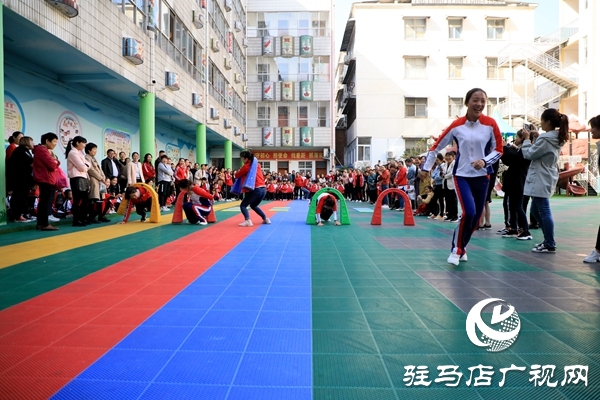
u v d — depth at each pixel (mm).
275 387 2213
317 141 34031
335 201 10125
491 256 5762
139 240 7355
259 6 33812
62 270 4945
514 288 4090
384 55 33844
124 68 12461
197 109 20641
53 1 8797
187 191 9984
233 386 2225
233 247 6625
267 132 33938
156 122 20203
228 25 27344
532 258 5605
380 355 2586
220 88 25500
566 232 8266
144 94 14227
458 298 3766
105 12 11266
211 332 2971
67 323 3154
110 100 15438
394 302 3660
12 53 10398
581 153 26094
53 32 9039
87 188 9352
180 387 2217
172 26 16828
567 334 2902
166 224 10023
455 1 33656
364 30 33875
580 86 28469
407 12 33688
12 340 2832
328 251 6262
